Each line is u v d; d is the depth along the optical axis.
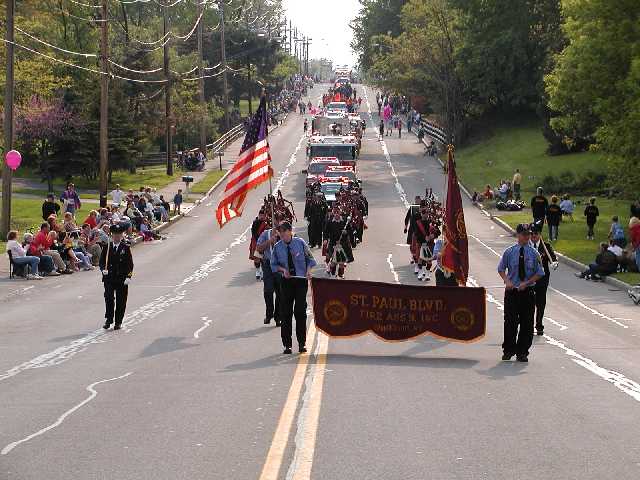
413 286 21.78
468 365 20.28
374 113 168.25
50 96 81.94
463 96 114.94
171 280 39.03
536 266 20.69
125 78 93.12
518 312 20.80
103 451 13.05
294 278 21.47
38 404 16.23
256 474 11.86
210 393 16.94
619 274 40.56
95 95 82.50
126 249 26.09
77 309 30.83
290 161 103.00
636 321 29.27
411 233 42.28
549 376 19.00
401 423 14.63
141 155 92.75
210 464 12.33
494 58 108.62
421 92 121.25
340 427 14.32
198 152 99.69
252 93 171.75
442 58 111.44
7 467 12.34
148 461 12.51
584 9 60.16
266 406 15.77
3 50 69.00
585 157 90.50
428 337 24.45
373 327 21.91
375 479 11.66
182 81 108.88
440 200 75.56
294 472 11.90
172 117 102.12
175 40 133.00
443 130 120.50
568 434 14.10
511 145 104.44
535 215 55.25
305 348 21.88
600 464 12.50
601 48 58.88
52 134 79.62
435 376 18.81
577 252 48.97
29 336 25.06
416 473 11.95
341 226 37.53
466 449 13.15
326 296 21.86
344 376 18.64
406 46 117.06
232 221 65.44
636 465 12.47
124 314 28.45
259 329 25.92
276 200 41.16
